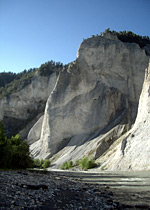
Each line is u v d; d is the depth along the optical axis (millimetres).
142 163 44469
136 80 91812
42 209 12367
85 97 94562
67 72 104312
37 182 22375
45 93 147000
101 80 94625
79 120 92562
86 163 61594
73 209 12766
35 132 118750
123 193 18906
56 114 99438
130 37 105125
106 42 98812
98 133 82375
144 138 49688
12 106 148250
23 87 150125
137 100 88188
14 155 48875
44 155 95625
